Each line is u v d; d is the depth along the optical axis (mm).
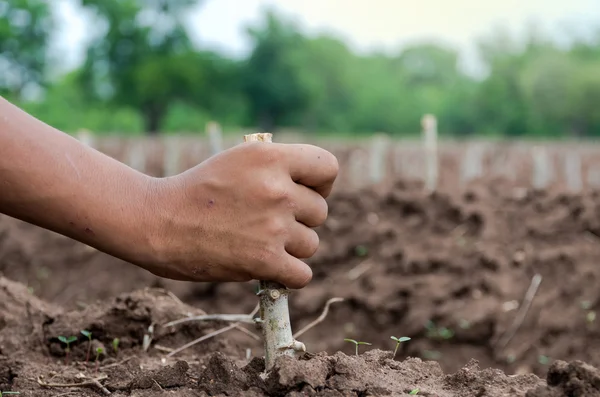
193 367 1963
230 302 5863
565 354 4770
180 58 44188
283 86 53344
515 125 58156
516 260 5359
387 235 6039
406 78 75562
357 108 62062
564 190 6285
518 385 1565
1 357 2150
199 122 49781
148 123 45562
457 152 17672
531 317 4930
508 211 5867
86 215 1420
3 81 38531
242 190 1445
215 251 1470
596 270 5250
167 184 1487
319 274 6004
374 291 5547
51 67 40156
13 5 37625
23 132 1387
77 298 6324
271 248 1468
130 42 44094
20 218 1450
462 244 5707
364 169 15406
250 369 1587
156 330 2346
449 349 4898
